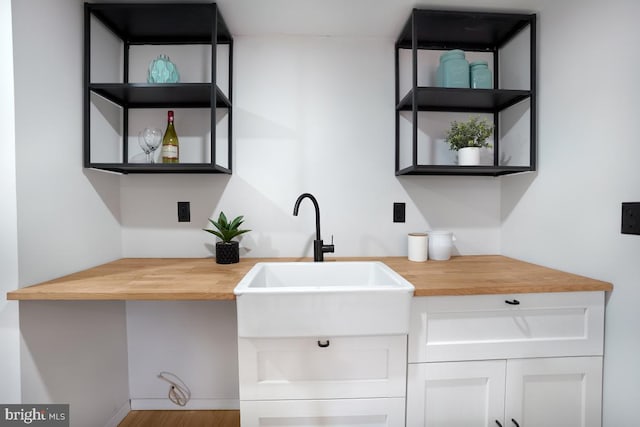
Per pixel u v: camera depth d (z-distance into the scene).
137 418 1.69
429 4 1.46
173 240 1.72
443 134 1.75
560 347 1.17
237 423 1.65
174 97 1.58
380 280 1.44
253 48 1.71
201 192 1.72
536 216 1.52
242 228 1.73
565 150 1.35
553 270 1.40
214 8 1.42
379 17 1.55
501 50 1.73
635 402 1.08
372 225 1.75
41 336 1.15
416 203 1.76
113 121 1.62
